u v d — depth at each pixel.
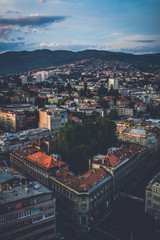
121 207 118.75
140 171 159.25
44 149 166.12
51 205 88.06
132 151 152.00
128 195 124.94
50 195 88.44
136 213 112.69
